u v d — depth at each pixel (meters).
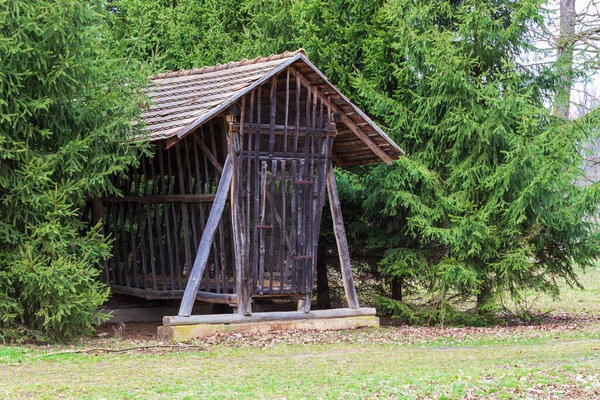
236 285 12.66
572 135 15.08
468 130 14.76
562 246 16.23
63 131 11.45
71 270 10.91
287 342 11.88
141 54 12.45
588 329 13.99
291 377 8.87
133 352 10.83
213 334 12.19
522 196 14.48
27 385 8.02
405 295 18.08
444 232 14.88
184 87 14.43
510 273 15.36
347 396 7.76
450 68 14.66
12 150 10.61
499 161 15.59
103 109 11.59
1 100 10.26
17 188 10.62
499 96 14.77
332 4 17.45
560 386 8.29
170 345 11.39
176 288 13.96
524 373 9.02
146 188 14.15
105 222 15.18
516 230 14.94
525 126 14.36
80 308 11.16
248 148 12.44
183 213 13.34
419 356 10.73
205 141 13.36
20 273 10.62
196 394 7.75
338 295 18.52
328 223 16.89
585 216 15.96
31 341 11.52
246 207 12.55
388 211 16.06
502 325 15.77
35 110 11.02
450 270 14.70
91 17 11.17
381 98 15.44
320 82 12.89
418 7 15.29
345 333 13.10
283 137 12.86
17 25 10.54
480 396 7.86
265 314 12.79
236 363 9.94
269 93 12.91
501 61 15.70
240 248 12.52
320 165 13.30
